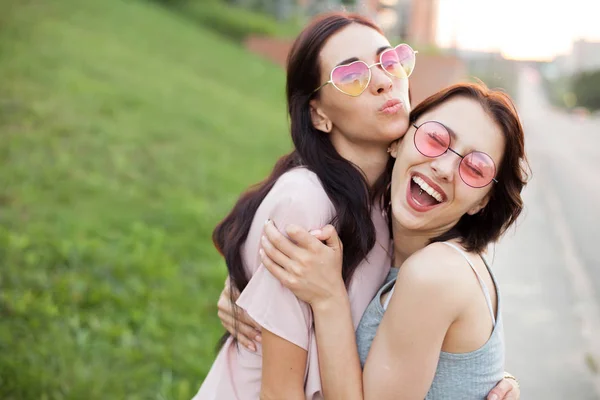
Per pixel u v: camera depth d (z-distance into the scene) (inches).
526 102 1931.6
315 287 64.4
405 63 70.4
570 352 173.6
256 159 315.9
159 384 128.1
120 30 512.4
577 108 1977.1
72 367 125.1
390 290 69.7
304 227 65.9
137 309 154.0
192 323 153.4
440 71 780.0
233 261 72.3
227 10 908.6
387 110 67.6
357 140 70.4
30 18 438.3
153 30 574.9
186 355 139.9
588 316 200.8
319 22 70.7
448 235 68.6
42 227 180.5
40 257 163.8
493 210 68.7
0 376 119.0
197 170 267.9
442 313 62.1
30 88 299.9
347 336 65.3
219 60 584.4
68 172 226.2
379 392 63.9
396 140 70.2
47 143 244.4
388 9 1227.9
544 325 192.7
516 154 66.3
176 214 214.7
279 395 66.8
